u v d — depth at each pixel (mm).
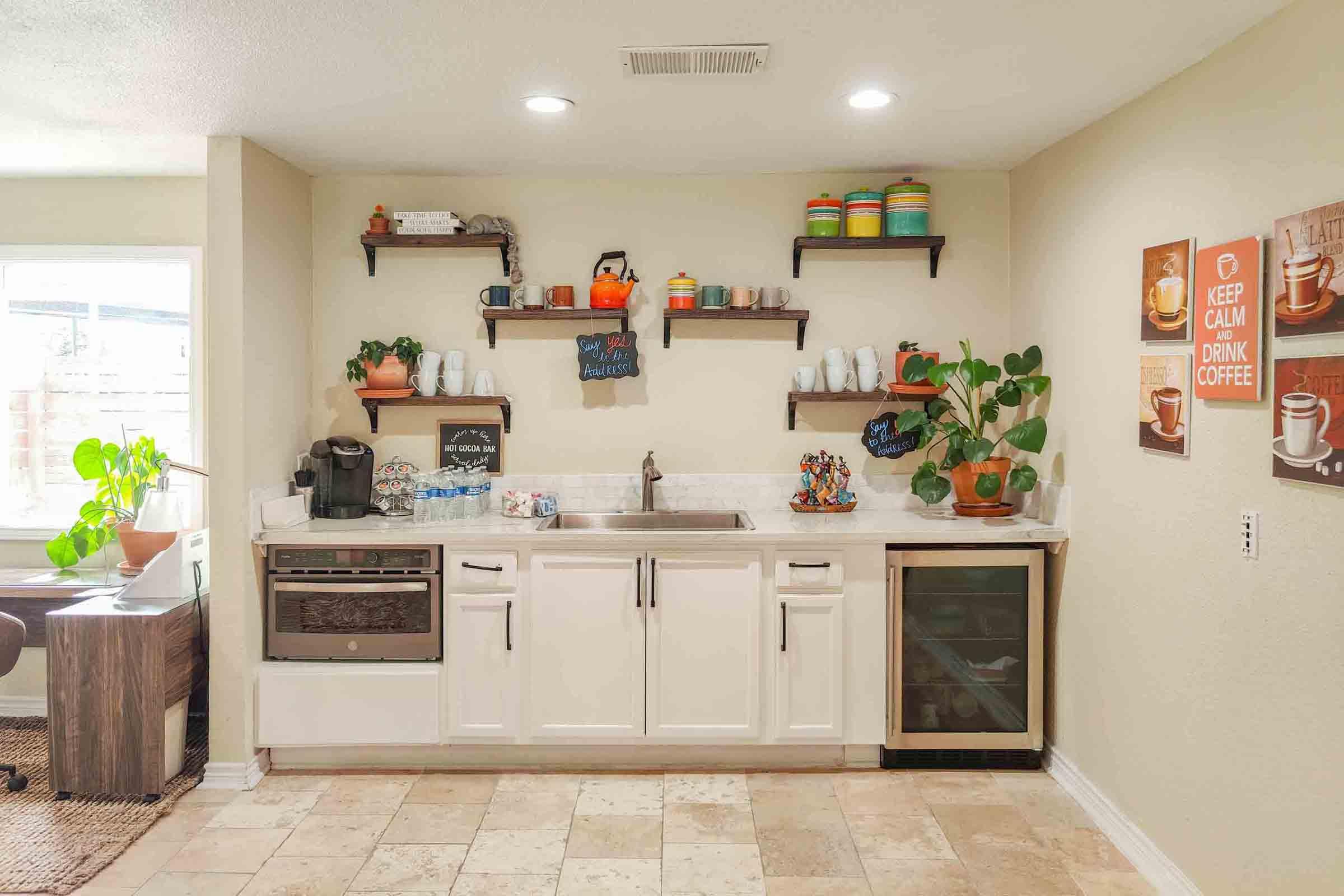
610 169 3924
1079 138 3332
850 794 3385
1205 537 2555
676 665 3549
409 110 3088
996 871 2828
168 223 4145
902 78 2768
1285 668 2230
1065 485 3475
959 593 3580
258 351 3537
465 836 3059
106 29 2393
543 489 4102
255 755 3533
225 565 3439
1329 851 2086
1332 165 2068
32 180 4133
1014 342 3979
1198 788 2580
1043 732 3652
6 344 4262
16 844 2957
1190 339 2611
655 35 2439
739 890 2715
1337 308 2037
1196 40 2447
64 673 3287
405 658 3580
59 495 4324
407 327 4098
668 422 4109
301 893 2701
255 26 2375
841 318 4082
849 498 3998
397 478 3951
